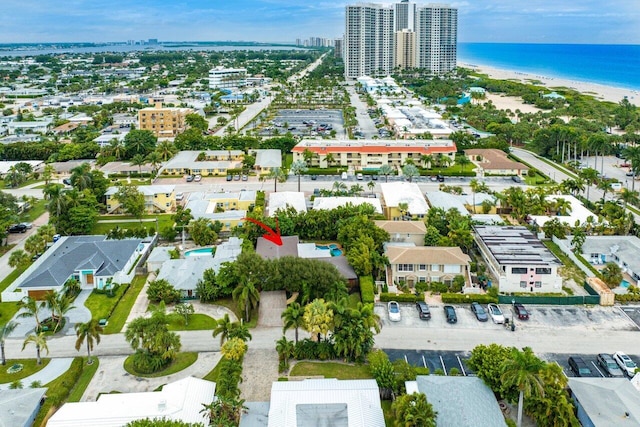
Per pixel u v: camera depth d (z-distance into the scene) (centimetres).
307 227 13962
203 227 13662
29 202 17038
